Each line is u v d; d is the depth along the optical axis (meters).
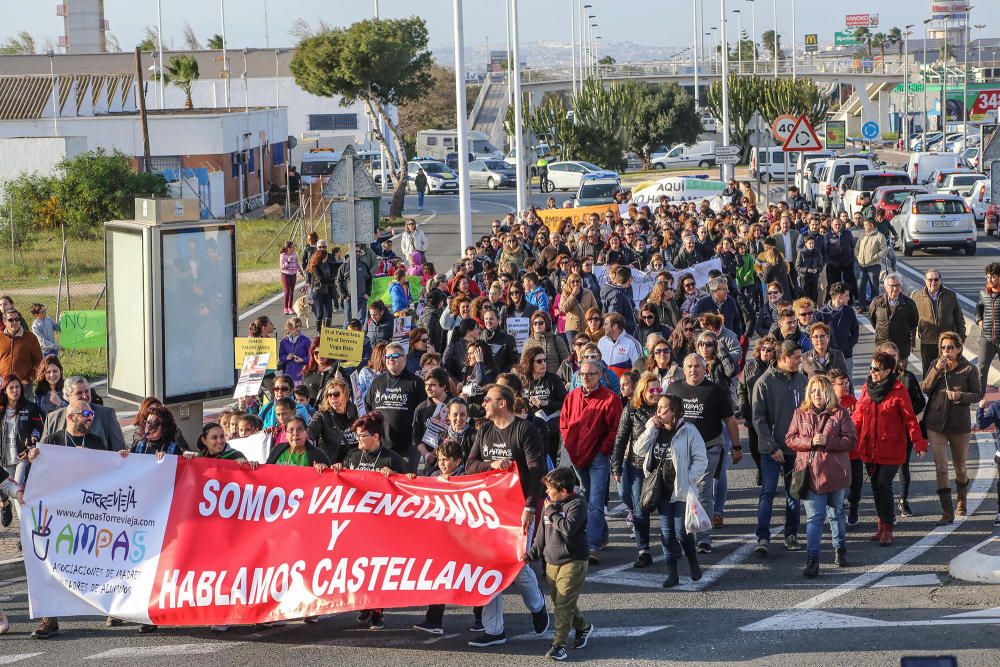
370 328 20.88
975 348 24.95
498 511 11.20
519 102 49.47
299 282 41.28
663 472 12.62
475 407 14.64
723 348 15.77
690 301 21.31
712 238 33.69
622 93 91.19
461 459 11.52
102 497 11.77
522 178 49.16
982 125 74.81
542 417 14.49
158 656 11.04
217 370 16.59
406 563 11.25
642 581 12.98
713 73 141.75
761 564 13.45
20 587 13.48
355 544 11.41
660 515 12.77
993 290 20.22
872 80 150.25
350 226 19.30
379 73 66.25
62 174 59.84
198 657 10.97
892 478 13.96
